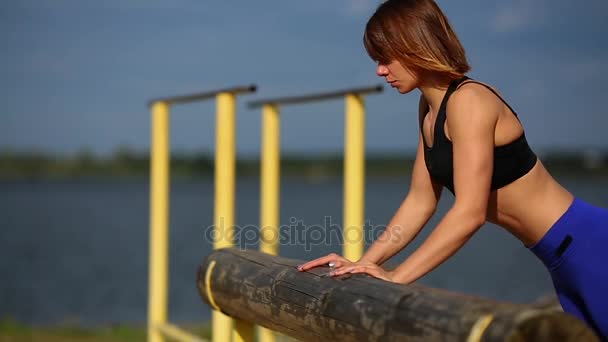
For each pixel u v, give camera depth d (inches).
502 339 77.3
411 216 134.4
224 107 231.1
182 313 717.9
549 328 78.6
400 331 89.0
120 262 1323.8
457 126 112.0
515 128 114.1
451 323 82.8
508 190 115.7
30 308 784.3
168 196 287.3
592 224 112.7
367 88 211.8
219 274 141.9
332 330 102.6
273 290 119.6
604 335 111.6
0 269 1198.3
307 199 4402.1
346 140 223.6
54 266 1250.6
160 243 284.4
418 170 133.9
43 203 4379.9
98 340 419.2
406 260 111.2
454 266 1277.1
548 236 115.0
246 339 150.6
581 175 7431.1
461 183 111.4
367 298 97.9
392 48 116.5
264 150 274.2
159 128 283.9
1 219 2746.1
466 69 115.7
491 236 2260.1
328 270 115.3
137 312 767.1
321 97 233.8
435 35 114.5
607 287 109.6
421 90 121.3
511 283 1038.4
